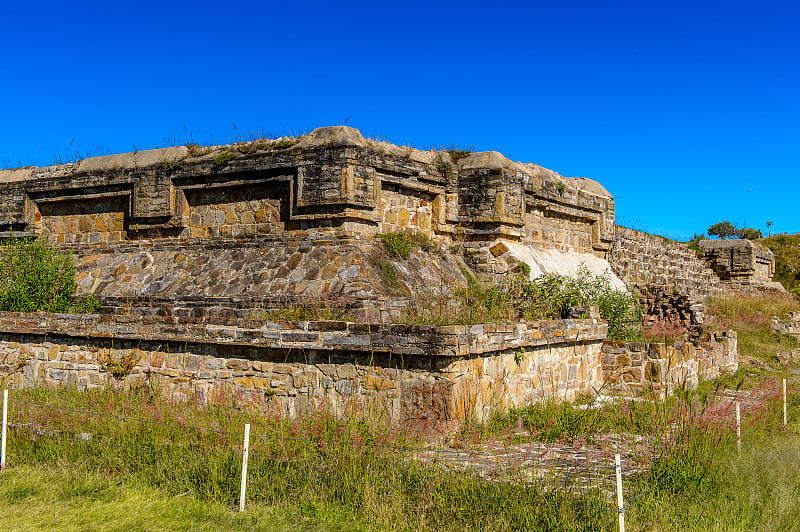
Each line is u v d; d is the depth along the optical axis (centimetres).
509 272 1614
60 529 636
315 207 1484
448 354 892
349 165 1459
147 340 1138
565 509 624
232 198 1620
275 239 1530
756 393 1246
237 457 792
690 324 1875
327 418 885
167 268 1594
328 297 1267
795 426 1066
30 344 1262
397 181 1574
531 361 1095
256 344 1030
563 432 967
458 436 875
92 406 1036
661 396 1179
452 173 1705
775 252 4069
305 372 1005
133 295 1498
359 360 967
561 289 1586
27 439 887
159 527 643
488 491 671
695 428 858
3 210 1884
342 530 635
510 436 915
